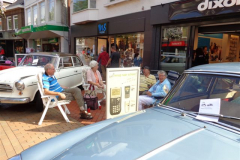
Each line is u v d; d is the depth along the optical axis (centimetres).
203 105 206
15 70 551
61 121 464
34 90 504
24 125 436
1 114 512
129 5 945
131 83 355
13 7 2130
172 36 775
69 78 658
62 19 1537
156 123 195
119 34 1046
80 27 1319
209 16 618
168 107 232
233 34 804
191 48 716
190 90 229
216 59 820
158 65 834
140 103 434
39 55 636
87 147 173
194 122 191
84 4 1197
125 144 164
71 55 699
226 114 187
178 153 145
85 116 478
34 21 1916
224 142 157
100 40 1217
